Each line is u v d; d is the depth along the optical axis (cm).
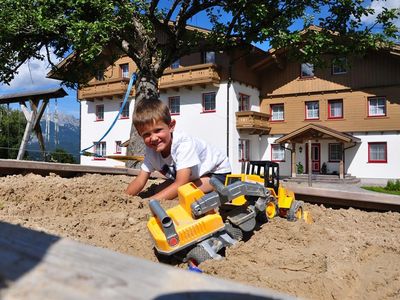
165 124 309
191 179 332
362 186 1969
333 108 2316
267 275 218
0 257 71
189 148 315
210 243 230
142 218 302
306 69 2380
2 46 1101
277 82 2462
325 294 215
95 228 274
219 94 2267
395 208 406
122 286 61
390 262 263
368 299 221
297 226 292
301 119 2388
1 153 1895
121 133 2692
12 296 55
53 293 56
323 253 253
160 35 2327
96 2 967
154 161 369
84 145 2873
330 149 2292
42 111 946
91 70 1329
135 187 375
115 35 1126
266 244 256
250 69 2417
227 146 2230
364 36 1230
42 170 500
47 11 1012
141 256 235
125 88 2584
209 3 1125
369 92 2195
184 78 2272
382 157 2180
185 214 224
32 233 91
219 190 230
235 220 254
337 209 434
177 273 68
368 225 357
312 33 1184
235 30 1156
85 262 71
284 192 333
